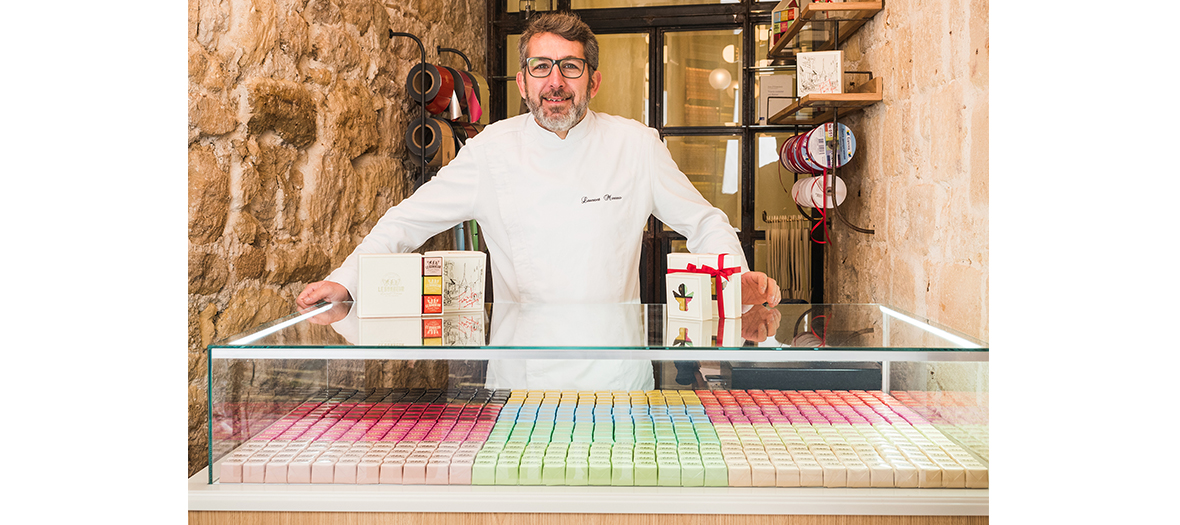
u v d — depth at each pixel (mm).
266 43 2416
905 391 1288
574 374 1275
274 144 2482
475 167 2266
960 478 1192
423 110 3387
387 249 2158
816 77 3084
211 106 2131
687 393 1301
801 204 3881
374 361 1251
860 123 3377
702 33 4738
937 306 2295
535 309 1594
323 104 2779
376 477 1233
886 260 2924
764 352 1196
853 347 1188
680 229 2311
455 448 1266
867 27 3232
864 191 3297
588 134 2209
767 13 4617
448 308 1548
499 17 4801
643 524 1190
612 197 2213
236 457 1237
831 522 1180
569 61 2043
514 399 1277
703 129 4738
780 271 4469
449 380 1265
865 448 1262
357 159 3094
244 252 2281
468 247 4059
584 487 1223
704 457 1244
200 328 2080
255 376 1225
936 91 2295
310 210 2684
